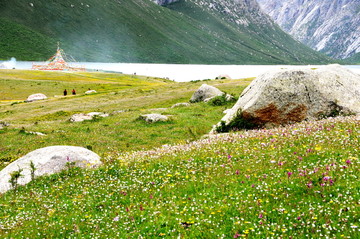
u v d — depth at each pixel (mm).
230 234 9164
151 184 14508
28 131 38375
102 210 12570
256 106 26109
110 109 61062
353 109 25594
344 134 16656
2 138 35562
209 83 84375
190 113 44844
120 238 9914
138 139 32031
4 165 25547
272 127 26062
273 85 26234
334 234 8211
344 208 9320
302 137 17547
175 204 11883
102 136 34094
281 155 15141
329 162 12766
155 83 130375
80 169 19172
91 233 10539
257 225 9406
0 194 17172
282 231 8727
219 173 14383
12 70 135250
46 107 67250
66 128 39906
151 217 11023
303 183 11570
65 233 10906
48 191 16188
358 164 12023
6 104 76188
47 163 19641
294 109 25781
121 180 15844
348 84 27375
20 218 12789
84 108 64000
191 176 14609
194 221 10312
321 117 25672
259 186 11938
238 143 19062
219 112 45094
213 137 23875
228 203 11172
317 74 27234
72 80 123875
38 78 121250
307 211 9633
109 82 122125
